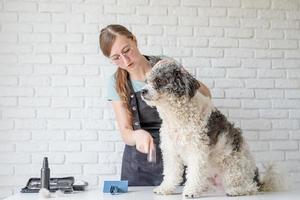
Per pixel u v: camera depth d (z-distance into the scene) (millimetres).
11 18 2611
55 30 2629
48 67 2615
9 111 2582
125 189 1645
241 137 1659
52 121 2602
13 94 2590
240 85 2736
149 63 1984
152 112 1997
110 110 2631
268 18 2797
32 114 2592
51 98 2609
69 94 2617
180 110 1527
